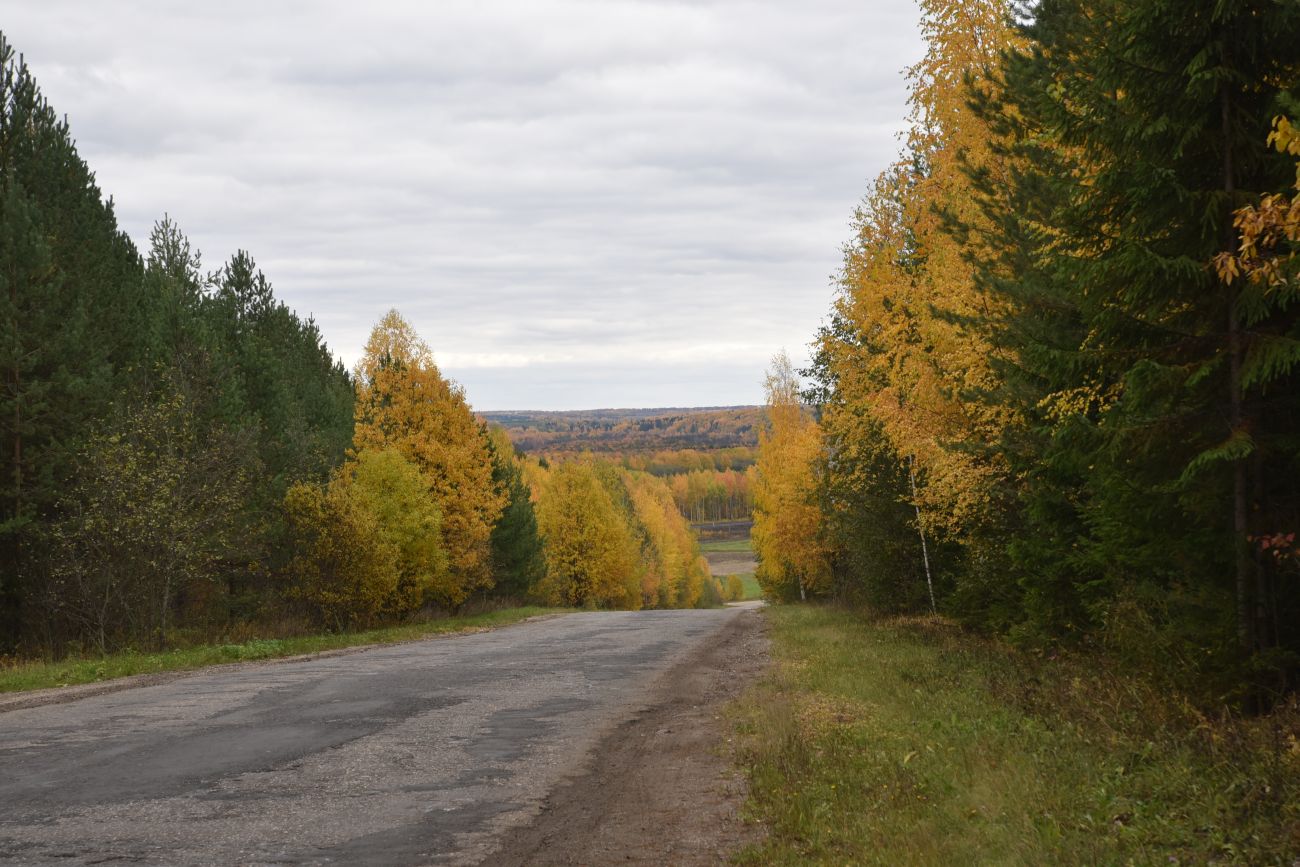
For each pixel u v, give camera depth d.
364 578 32.88
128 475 26.84
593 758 10.52
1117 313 9.52
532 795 8.86
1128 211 9.60
